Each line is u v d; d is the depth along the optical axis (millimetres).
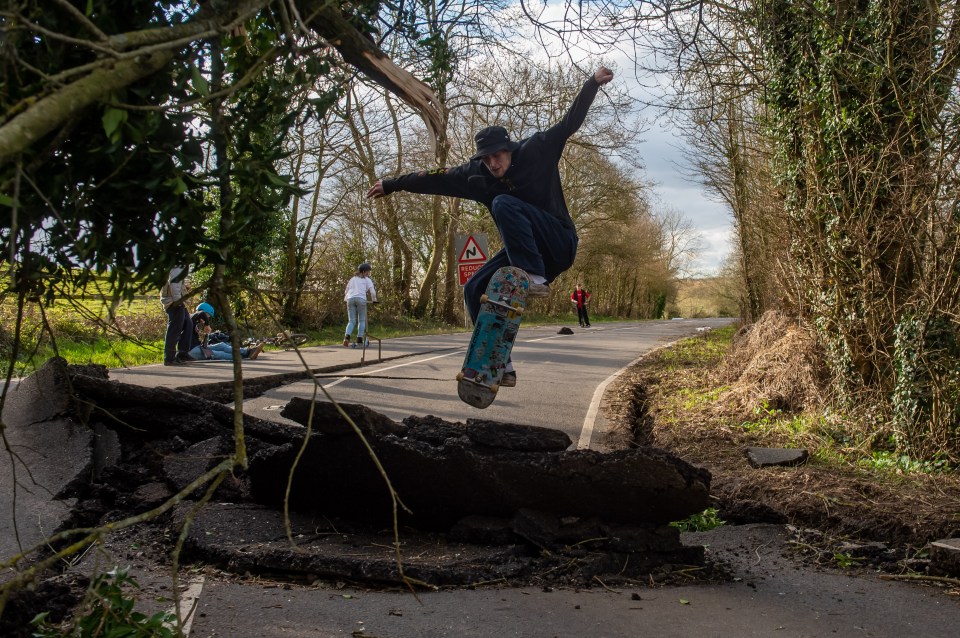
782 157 11023
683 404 11336
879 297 9203
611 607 4359
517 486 5121
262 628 3852
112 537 5227
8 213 2582
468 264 21266
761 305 22188
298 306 26000
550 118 25547
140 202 2746
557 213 5055
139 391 6707
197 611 4047
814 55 9703
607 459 5055
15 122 1938
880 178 8977
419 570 4574
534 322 49562
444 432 5738
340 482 5367
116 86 2166
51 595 3955
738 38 9039
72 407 6559
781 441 8961
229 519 5312
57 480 5746
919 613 4469
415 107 3449
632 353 21484
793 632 4086
